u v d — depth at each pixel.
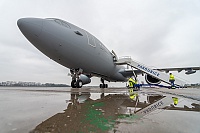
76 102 4.07
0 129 1.68
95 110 2.91
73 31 10.99
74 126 1.83
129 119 2.17
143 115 2.44
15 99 4.71
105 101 4.35
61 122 2.01
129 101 4.37
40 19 9.24
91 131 1.62
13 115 2.40
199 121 2.03
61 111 2.77
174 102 4.07
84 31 12.63
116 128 1.74
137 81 13.35
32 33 8.60
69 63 11.52
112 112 2.71
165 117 2.28
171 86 13.23
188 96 5.92
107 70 16.20
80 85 13.22
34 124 1.90
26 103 3.79
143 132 1.59
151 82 14.34
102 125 1.87
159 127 1.76
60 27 10.10
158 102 4.09
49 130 1.66
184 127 1.76
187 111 2.76
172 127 1.76
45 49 9.66
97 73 15.39
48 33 9.07
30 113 2.56
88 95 6.44
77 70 12.77
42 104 3.63
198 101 4.21
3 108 3.04
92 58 12.66
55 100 4.49
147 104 3.73
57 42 9.59
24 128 1.73
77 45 10.87
